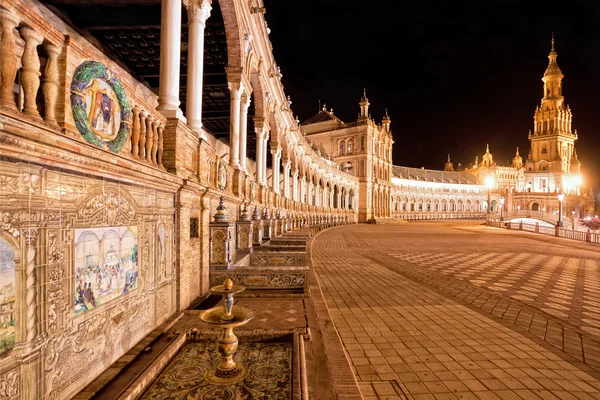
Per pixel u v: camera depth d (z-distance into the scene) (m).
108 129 3.22
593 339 5.28
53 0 8.59
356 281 9.62
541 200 87.75
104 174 3.15
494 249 18.72
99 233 3.14
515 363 4.39
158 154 4.73
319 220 37.69
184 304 5.34
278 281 6.99
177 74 5.73
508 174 97.62
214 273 6.89
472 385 3.82
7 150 2.07
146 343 3.87
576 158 93.62
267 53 15.13
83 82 2.80
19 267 2.23
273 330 4.39
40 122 2.39
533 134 97.25
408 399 3.54
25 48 2.33
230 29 10.12
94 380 3.01
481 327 5.79
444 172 95.88
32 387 2.33
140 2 8.69
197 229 6.22
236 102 10.81
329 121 60.78
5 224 2.12
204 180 6.57
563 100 93.88
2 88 2.10
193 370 3.47
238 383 3.18
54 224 2.55
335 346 4.04
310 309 5.62
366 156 55.59
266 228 14.19
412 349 4.83
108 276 3.29
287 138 24.22
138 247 3.93
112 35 10.05
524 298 7.85
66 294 2.68
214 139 19.95
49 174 2.50
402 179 79.19
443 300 7.58
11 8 2.10
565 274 11.15
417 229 38.16
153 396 2.96
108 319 3.28
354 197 54.41
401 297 7.82
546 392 3.69
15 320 2.20
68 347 2.70
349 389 3.09
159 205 4.55
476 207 92.38
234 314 3.46
